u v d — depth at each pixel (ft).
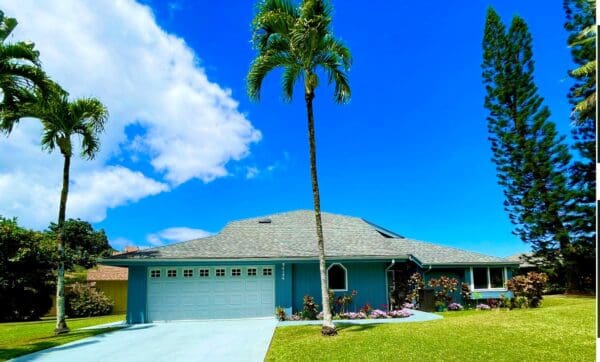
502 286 70.69
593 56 84.23
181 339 40.75
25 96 46.01
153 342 39.42
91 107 49.78
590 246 90.94
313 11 40.24
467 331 36.96
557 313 44.37
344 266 61.87
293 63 42.14
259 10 41.19
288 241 68.39
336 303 59.21
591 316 41.50
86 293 90.84
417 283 65.16
